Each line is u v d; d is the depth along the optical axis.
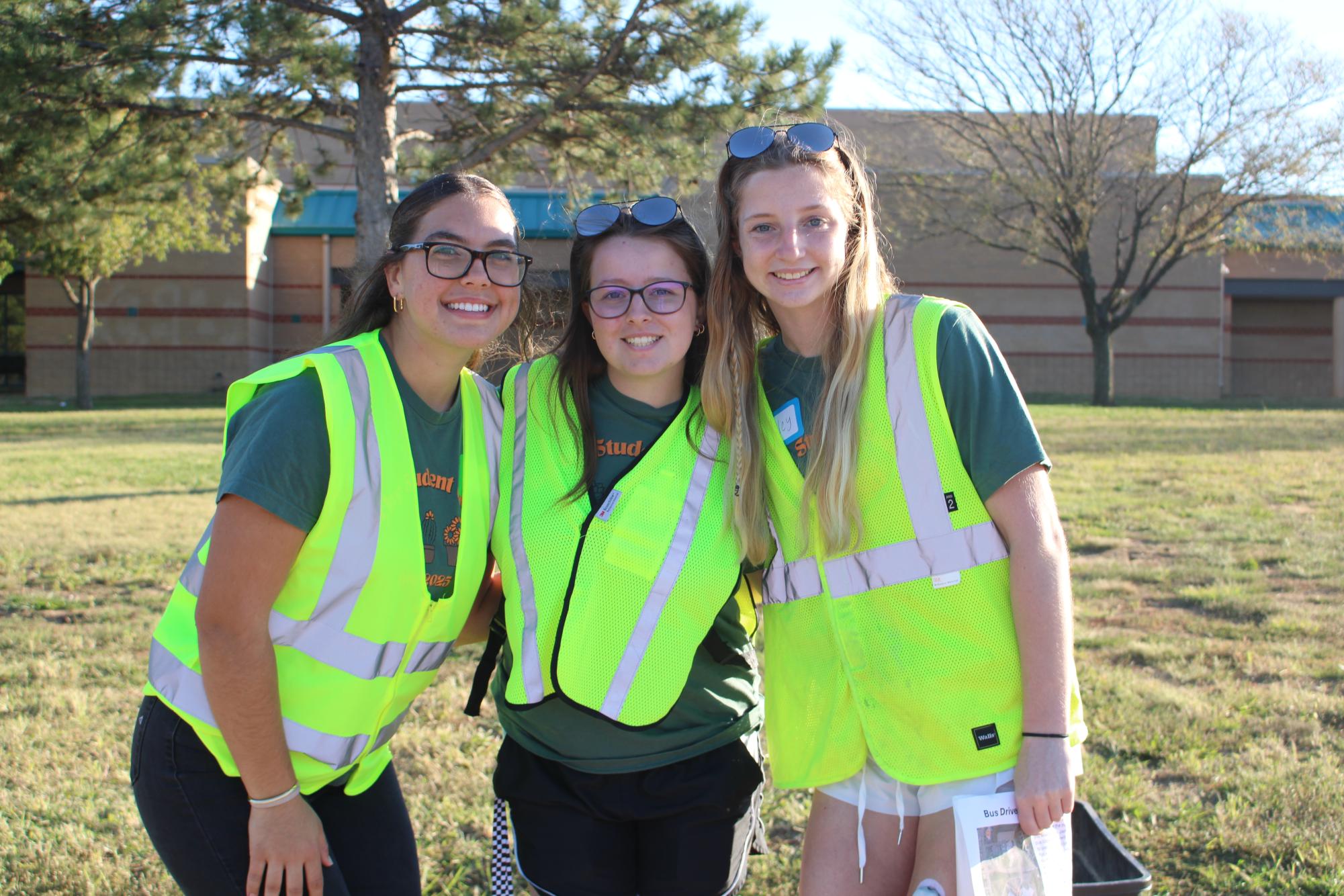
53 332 32.41
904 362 2.09
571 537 2.15
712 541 2.20
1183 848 3.20
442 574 2.06
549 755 2.18
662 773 2.18
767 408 2.27
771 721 2.33
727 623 2.28
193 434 18.11
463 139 12.64
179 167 12.23
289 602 1.91
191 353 32.41
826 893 2.19
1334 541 7.50
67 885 3.03
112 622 5.81
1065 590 2.00
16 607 6.09
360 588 1.93
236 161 13.09
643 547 2.14
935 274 33.16
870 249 2.17
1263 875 3.01
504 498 2.22
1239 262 37.09
